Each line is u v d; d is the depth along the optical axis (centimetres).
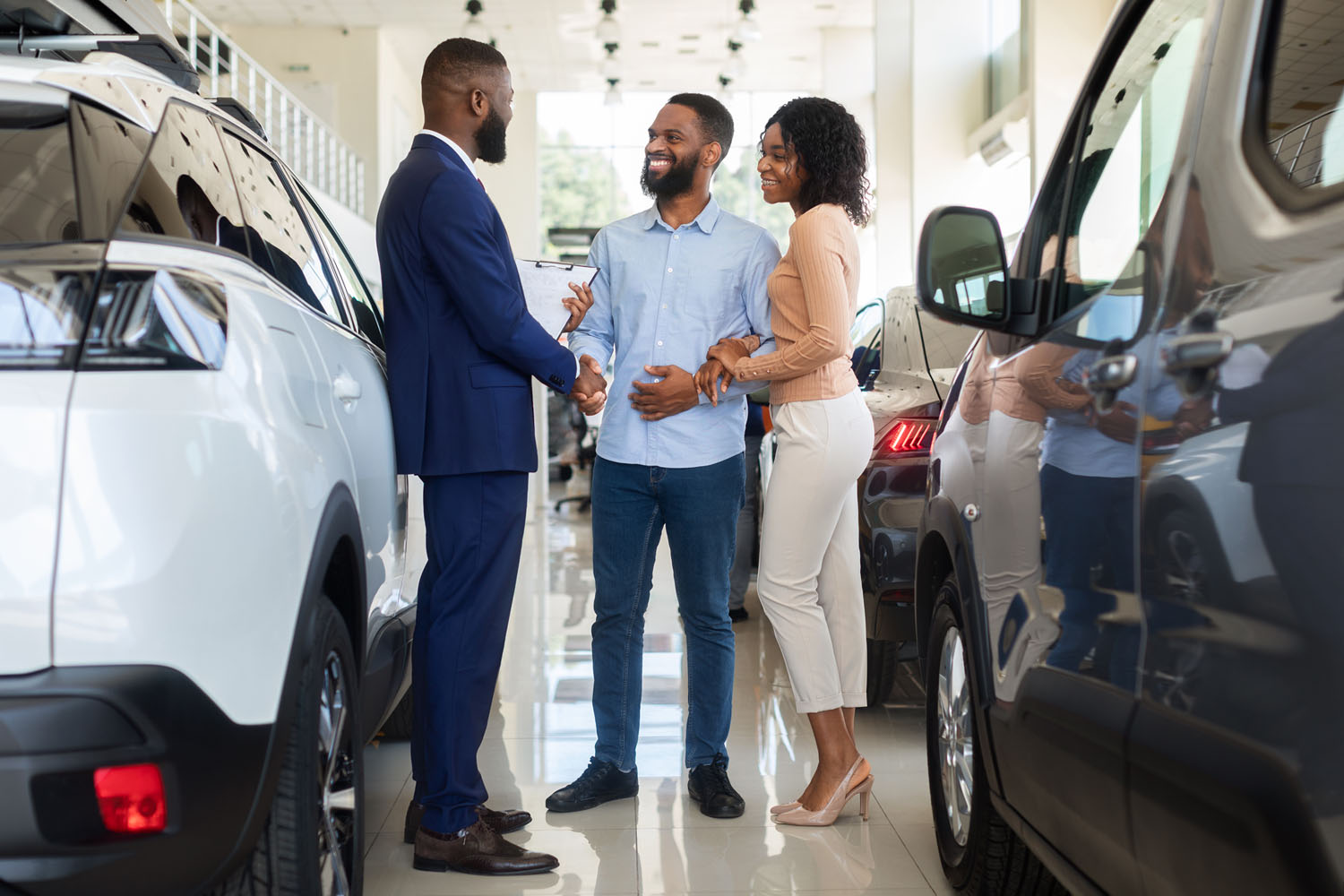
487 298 227
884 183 1069
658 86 1631
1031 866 204
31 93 151
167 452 125
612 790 285
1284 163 112
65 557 120
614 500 283
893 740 342
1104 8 708
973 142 1009
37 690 118
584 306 257
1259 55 123
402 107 1484
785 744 342
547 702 390
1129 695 127
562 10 1282
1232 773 103
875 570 322
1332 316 95
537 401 1227
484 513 236
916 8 1043
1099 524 138
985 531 192
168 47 205
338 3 1244
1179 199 131
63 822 119
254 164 211
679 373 274
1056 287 177
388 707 236
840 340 252
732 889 231
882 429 327
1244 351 106
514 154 1566
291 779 149
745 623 544
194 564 126
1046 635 158
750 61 1505
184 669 124
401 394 232
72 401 122
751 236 281
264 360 147
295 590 143
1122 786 129
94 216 144
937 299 178
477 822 240
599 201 1702
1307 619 94
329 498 161
